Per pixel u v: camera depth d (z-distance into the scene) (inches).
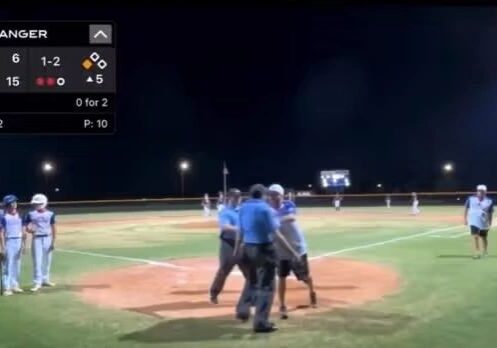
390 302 455.2
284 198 463.5
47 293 511.8
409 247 839.7
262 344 345.1
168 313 429.7
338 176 2694.4
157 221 1557.6
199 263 705.0
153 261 727.7
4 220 508.4
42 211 538.9
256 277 373.7
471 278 558.6
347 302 457.1
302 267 434.3
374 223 1348.4
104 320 409.7
